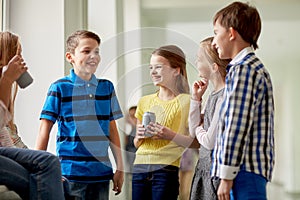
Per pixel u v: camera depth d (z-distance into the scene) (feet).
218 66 5.88
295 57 7.68
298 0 7.70
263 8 7.79
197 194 5.72
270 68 7.75
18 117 8.00
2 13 8.21
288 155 7.66
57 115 6.13
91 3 8.30
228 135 4.52
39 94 8.05
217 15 5.14
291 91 7.66
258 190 4.54
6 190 4.86
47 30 8.14
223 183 4.58
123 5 8.23
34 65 8.11
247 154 4.62
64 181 5.71
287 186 7.66
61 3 8.14
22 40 8.15
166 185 5.97
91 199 6.05
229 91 4.64
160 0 8.11
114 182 6.29
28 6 8.21
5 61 5.78
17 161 4.97
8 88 5.51
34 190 4.85
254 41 5.04
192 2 7.98
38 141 6.00
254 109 4.61
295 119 7.63
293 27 7.71
